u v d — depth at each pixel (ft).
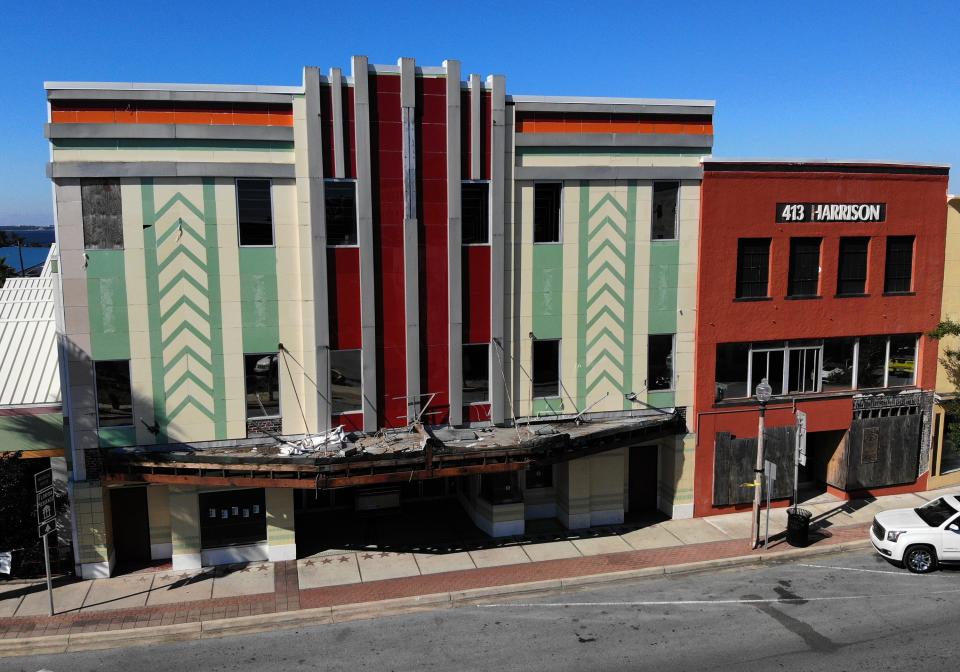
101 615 54.80
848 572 62.13
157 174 58.54
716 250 70.95
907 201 76.48
